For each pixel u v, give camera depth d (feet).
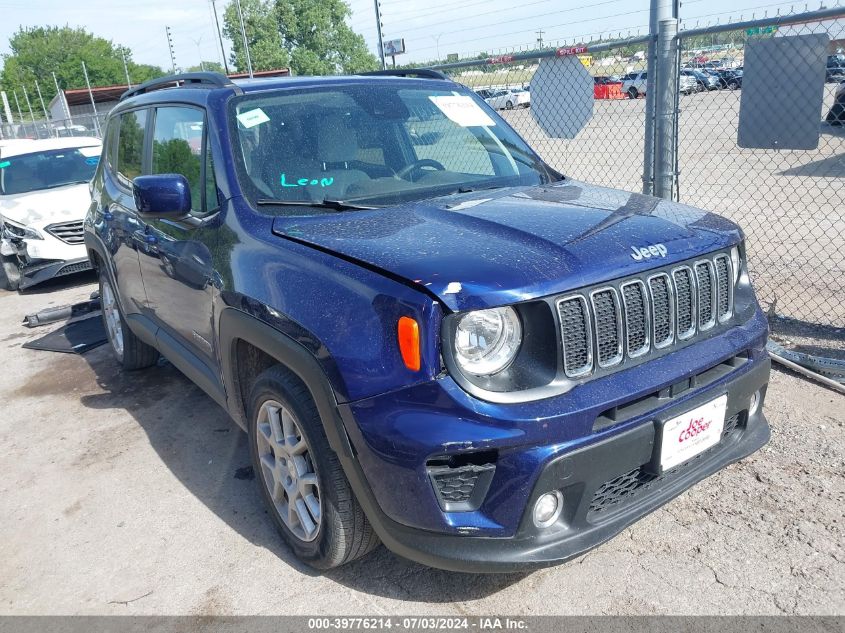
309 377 7.79
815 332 15.72
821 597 8.14
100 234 15.17
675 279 7.98
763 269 20.74
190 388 15.92
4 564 10.09
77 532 10.68
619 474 7.48
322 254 8.13
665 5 15.62
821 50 13.44
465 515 7.17
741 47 15.84
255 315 8.68
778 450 11.21
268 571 9.39
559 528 7.41
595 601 8.37
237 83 11.56
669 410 7.72
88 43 353.72
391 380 7.07
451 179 10.79
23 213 25.96
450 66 20.48
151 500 11.39
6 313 24.40
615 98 18.58
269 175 10.07
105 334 20.02
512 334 7.12
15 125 96.02
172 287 11.51
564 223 8.30
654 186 16.70
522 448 6.90
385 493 7.37
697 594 8.34
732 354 8.34
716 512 9.82
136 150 13.94
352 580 9.07
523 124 21.01
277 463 9.27
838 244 22.62
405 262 7.38
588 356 7.29
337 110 11.15
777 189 31.53
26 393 16.57
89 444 13.57
